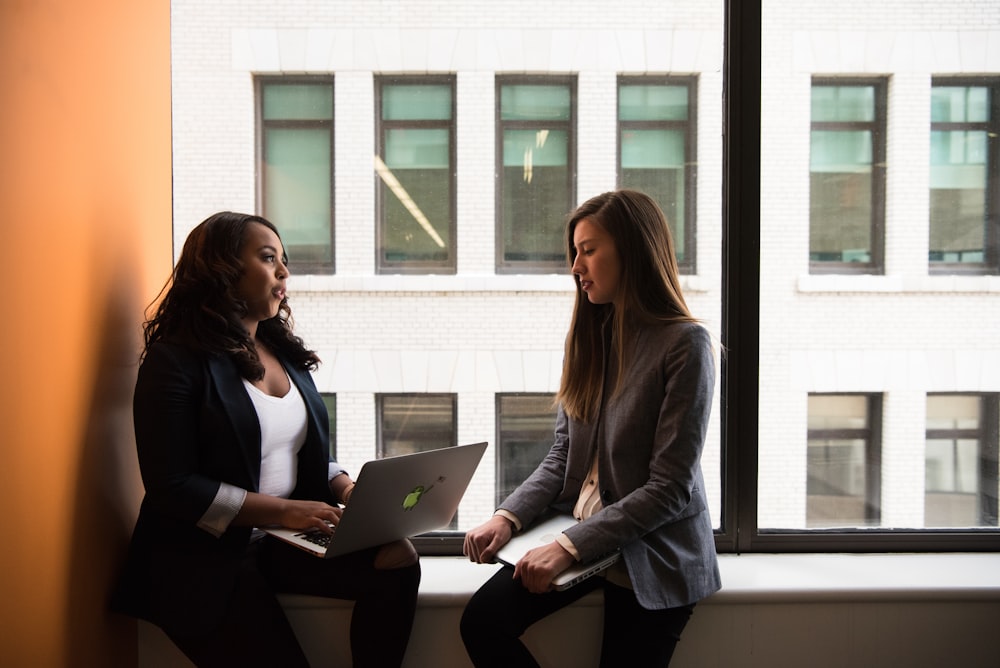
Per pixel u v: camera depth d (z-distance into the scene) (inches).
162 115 64.4
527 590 49.3
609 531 45.1
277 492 51.4
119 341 54.1
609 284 50.8
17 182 39.6
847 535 66.2
